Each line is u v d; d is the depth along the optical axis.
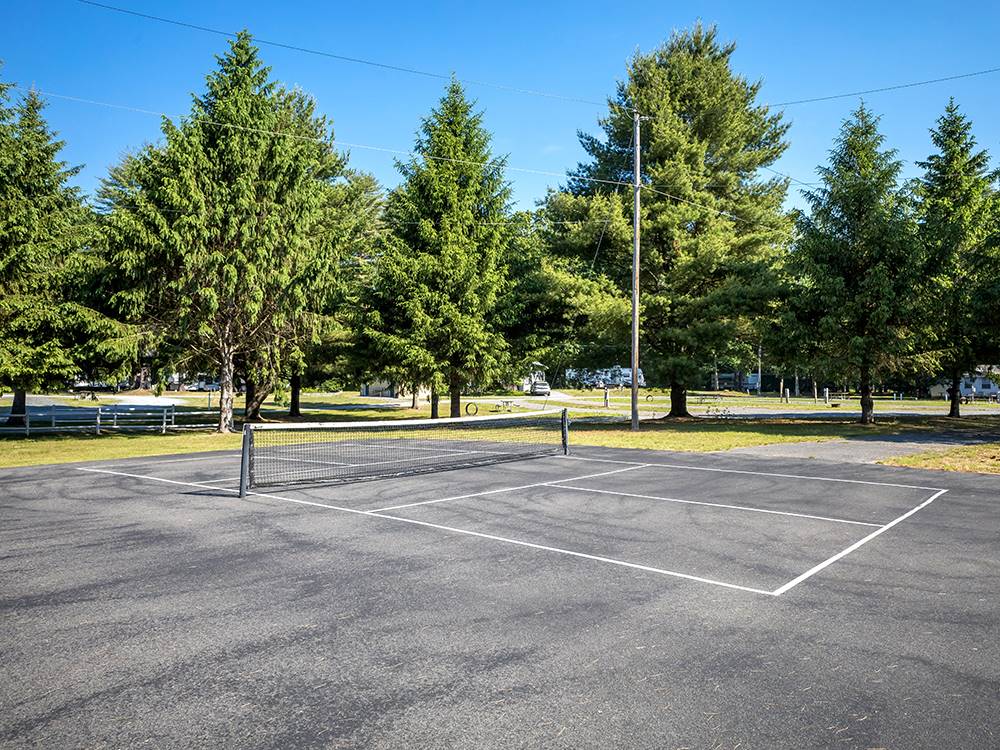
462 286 27.11
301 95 36.62
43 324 23.75
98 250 25.62
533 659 4.38
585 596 5.69
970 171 35.25
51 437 25.52
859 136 27.80
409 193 28.66
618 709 3.69
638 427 24.75
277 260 26.48
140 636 4.82
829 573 6.36
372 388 75.00
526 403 51.72
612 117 31.44
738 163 31.70
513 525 8.56
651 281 30.33
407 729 3.48
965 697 3.82
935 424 27.67
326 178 37.41
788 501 10.22
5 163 24.14
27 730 3.50
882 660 4.34
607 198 30.36
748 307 27.45
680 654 4.45
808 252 27.05
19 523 8.83
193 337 26.55
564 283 27.30
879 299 25.38
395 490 11.42
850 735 3.40
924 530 8.18
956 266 26.02
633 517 9.03
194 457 17.28
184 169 24.56
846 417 33.69
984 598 5.59
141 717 3.63
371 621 5.11
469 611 5.32
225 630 4.93
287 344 27.94
